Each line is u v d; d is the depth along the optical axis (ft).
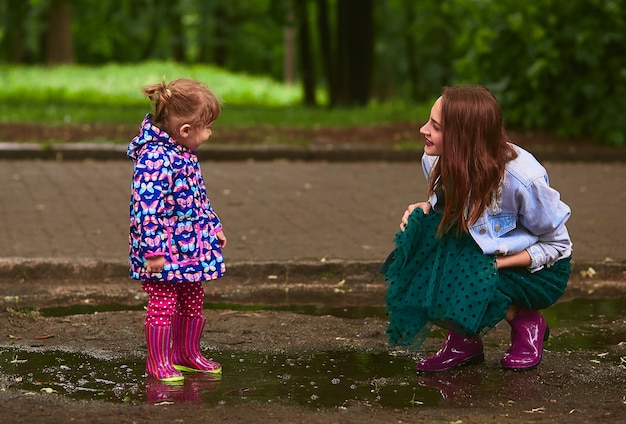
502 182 16.39
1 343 18.78
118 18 144.97
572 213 33.09
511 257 16.65
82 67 113.39
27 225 29.71
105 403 15.08
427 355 18.45
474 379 16.79
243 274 24.76
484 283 16.20
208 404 15.11
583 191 37.83
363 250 26.94
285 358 18.10
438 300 16.35
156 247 15.97
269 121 56.75
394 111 61.31
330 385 16.33
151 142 16.25
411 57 120.37
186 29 158.30
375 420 14.37
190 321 17.03
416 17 119.55
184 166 16.33
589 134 50.49
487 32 51.13
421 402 15.39
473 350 17.56
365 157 46.62
